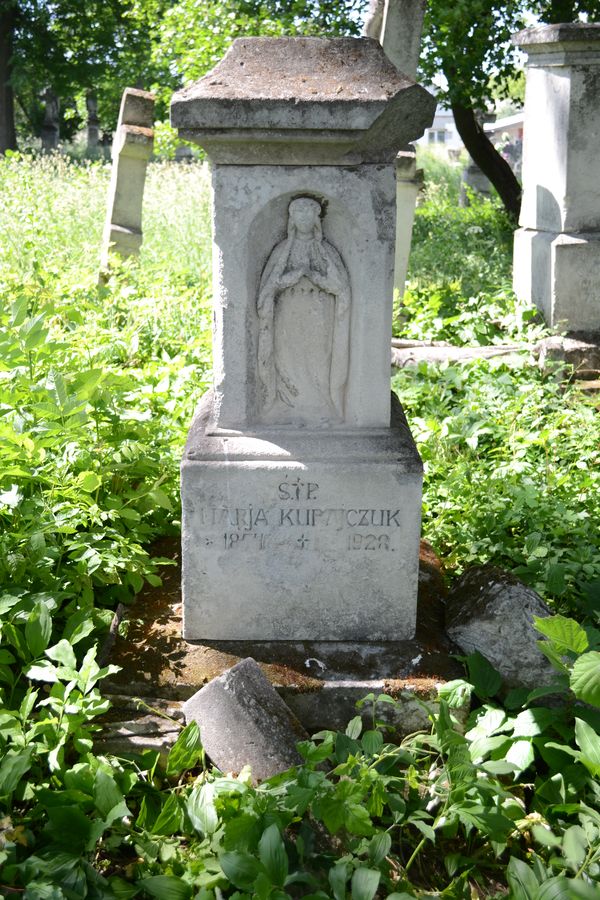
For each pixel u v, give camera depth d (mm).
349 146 3115
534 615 3334
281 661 3367
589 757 2822
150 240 11383
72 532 3582
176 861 2686
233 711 3004
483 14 10898
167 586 3830
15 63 25328
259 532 3395
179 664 3326
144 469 4238
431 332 7520
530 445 5191
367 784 2707
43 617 3096
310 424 3436
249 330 3326
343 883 2490
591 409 5656
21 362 4168
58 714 2969
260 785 2801
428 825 2914
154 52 11383
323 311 3328
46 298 6125
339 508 3377
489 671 3303
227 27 10602
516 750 2945
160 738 3072
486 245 12781
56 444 3873
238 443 3365
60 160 13969
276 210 3248
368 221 3205
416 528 3404
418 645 3475
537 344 6801
